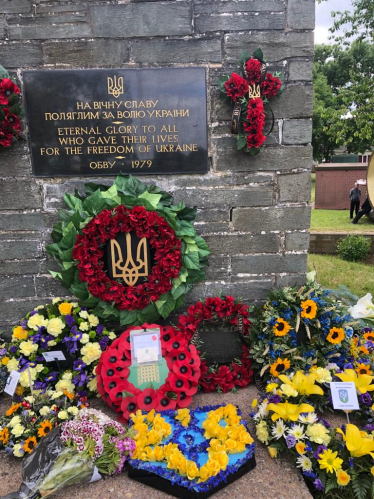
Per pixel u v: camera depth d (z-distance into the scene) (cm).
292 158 291
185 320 289
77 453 199
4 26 267
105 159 284
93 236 270
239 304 293
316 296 292
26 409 242
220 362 312
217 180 292
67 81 273
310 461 207
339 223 1134
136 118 279
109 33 270
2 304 304
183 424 229
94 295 280
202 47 274
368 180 620
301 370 264
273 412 233
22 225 293
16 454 219
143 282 283
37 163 283
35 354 278
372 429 229
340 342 278
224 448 207
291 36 275
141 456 206
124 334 271
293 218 299
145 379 261
